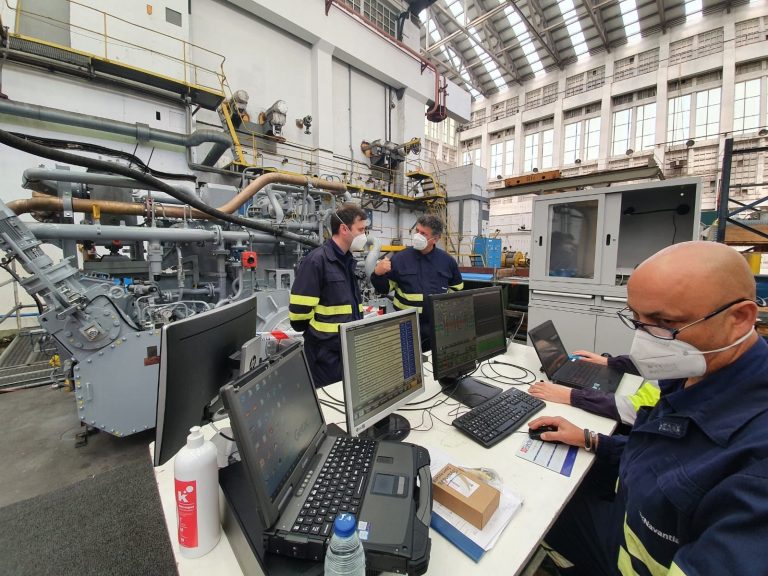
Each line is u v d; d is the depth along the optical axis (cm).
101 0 402
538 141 1086
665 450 70
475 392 140
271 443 66
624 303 263
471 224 816
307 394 87
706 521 56
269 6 555
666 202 282
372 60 719
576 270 304
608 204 268
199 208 249
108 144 418
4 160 358
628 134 937
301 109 634
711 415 64
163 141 420
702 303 62
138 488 184
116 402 203
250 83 568
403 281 237
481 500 74
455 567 66
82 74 393
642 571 70
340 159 699
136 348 208
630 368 166
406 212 842
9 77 362
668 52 866
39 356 340
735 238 389
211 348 85
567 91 1023
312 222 352
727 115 803
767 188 773
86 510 169
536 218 307
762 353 63
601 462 111
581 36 923
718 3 796
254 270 307
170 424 73
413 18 838
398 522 63
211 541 71
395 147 758
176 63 453
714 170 826
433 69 856
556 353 171
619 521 86
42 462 205
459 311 137
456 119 1011
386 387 104
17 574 137
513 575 64
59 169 229
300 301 172
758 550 45
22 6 363
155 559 144
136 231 237
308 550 59
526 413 122
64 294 182
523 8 852
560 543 107
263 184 312
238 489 77
